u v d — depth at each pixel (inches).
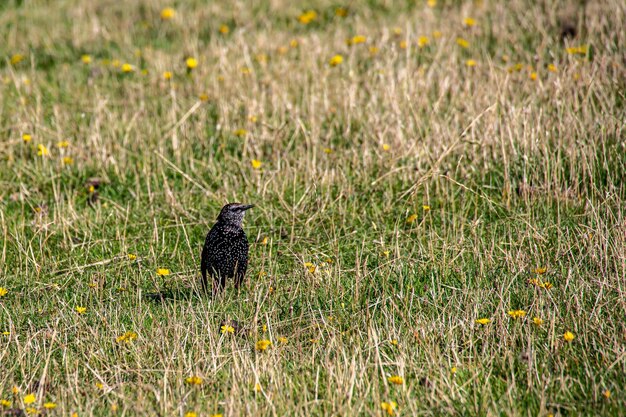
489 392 299.6
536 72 598.2
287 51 719.7
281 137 559.8
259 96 617.6
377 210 474.3
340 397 293.4
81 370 334.0
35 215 485.4
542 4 722.8
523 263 391.9
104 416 299.6
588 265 387.5
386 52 674.2
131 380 326.6
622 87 549.0
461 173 498.0
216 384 317.1
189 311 373.7
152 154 549.0
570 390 300.4
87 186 523.8
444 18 751.1
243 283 405.7
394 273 404.2
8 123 604.7
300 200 478.9
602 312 348.5
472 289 375.6
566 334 315.9
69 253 450.0
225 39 773.9
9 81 698.2
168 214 484.4
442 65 628.4
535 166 482.6
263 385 313.7
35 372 327.6
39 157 553.0
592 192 445.1
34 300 404.2
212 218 479.8
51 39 808.3
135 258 435.5
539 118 497.4
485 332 338.6
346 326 357.1
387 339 343.0
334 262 427.2
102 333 355.3
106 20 845.8
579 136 488.4
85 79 706.2
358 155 529.0
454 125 540.7
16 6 924.6
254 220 475.8
